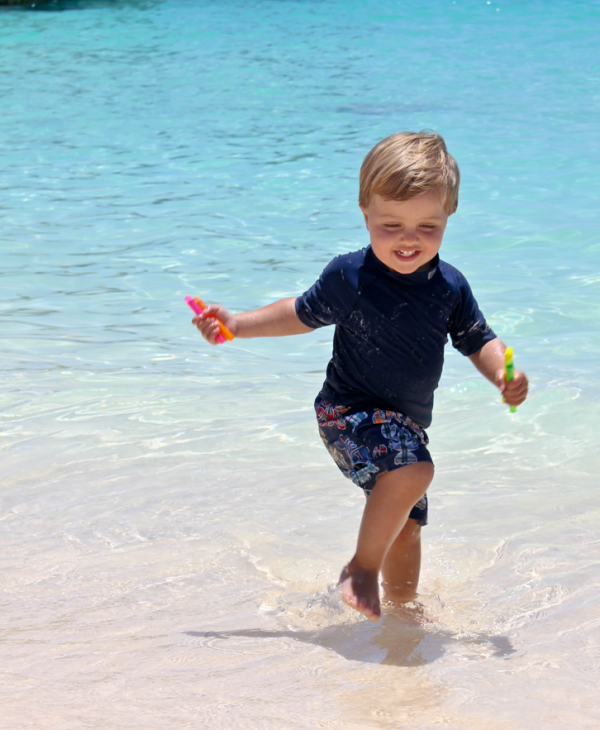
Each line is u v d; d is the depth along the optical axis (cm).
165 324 784
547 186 1220
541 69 2161
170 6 3525
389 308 356
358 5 3403
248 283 875
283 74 2206
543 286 851
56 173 1345
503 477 484
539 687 270
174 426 566
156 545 406
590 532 408
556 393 596
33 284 885
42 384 642
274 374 676
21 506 454
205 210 1148
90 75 2217
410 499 341
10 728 238
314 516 439
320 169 1342
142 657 298
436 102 1833
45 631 320
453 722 248
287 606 348
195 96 1956
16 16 3284
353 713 254
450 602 352
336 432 369
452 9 3200
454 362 692
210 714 252
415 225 337
